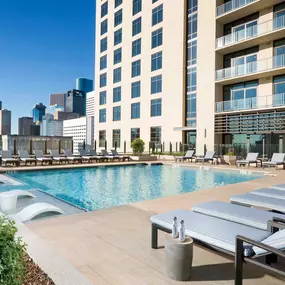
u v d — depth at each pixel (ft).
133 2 104.63
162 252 11.96
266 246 7.59
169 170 55.72
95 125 128.67
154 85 94.73
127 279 9.64
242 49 71.61
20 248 7.31
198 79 77.46
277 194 18.40
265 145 65.87
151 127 95.40
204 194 25.75
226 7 71.51
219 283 9.46
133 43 104.58
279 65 61.62
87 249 12.26
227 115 71.72
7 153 54.95
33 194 27.68
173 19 87.51
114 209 19.75
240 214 12.43
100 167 57.52
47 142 73.77
